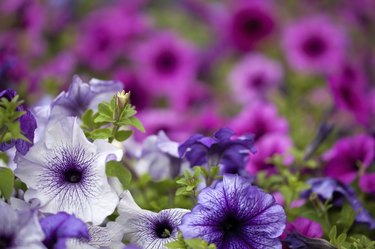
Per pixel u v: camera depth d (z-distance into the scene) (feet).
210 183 1.36
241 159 1.44
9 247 1.08
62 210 1.18
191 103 3.31
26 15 3.23
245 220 1.22
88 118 1.39
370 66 3.70
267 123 2.23
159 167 1.57
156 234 1.24
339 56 3.38
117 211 1.25
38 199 1.18
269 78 3.43
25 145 1.23
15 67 2.32
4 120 1.18
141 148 1.66
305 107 2.84
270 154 1.89
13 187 1.28
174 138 2.39
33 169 1.21
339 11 4.23
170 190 1.55
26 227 1.07
